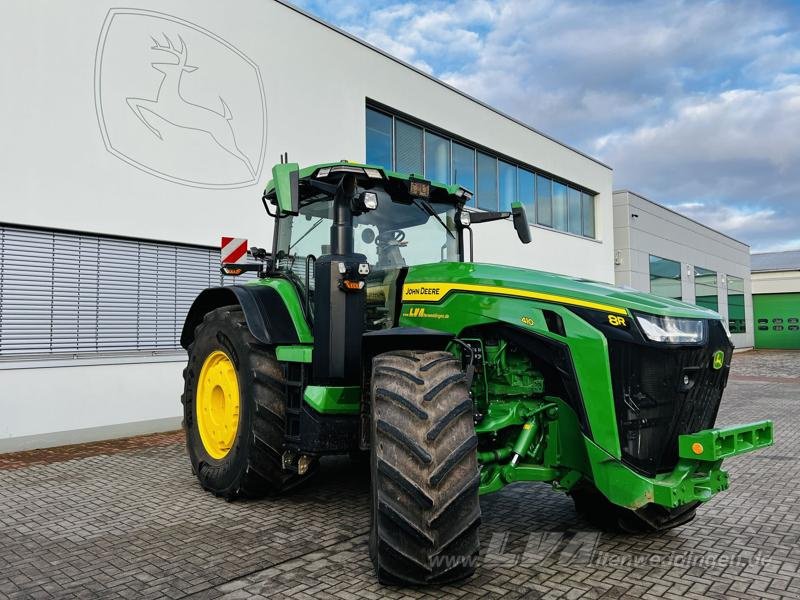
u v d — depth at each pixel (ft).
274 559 10.72
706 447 9.83
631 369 10.47
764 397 37.81
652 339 10.39
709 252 87.35
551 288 11.30
